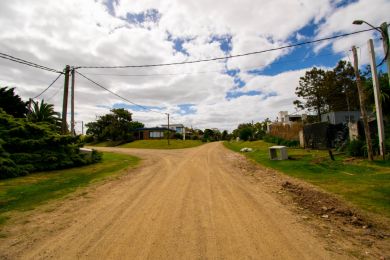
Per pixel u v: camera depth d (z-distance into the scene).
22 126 13.70
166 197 6.98
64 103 15.80
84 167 14.76
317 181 9.22
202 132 108.81
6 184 9.45
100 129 59.94
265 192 7.62
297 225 4.74
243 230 4.47
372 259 3.45
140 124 73.06
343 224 4.85
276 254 3.56
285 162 14.95
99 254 3.59
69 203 6.52
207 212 5.54
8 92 23.22
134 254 3.58
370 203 6.18
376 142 14.16
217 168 13.61
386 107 16.20
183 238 4.12
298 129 28.98
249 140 49.97
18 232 4.50
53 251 3.71
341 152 16.73
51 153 13.88
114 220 5.08
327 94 39.44
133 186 8.73
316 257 3.48
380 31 9.88
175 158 20.27
